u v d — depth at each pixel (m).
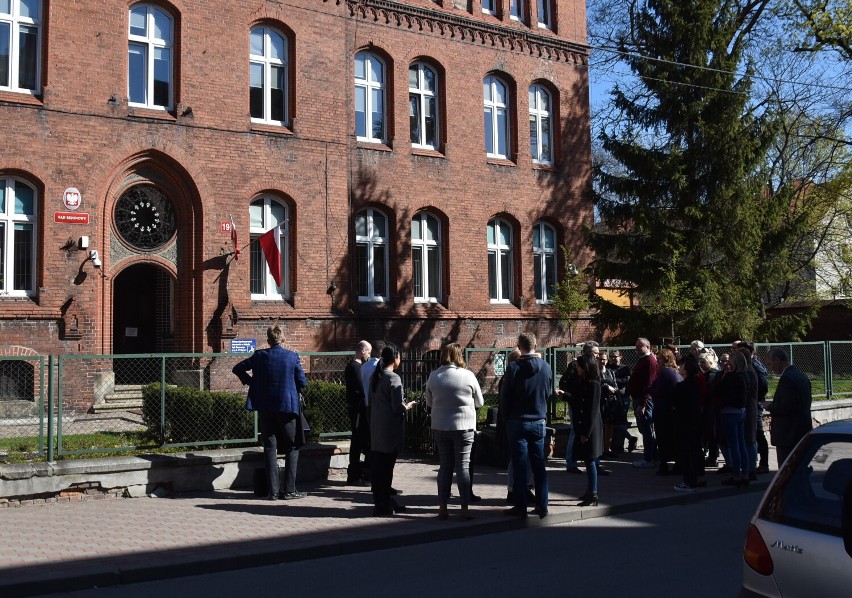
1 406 13.83
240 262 19.27
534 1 24.97
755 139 22.03
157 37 18.86
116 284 19.80
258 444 11.84
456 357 9.69
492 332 23.36
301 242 20.25
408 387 15.50
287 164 20.17
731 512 10.48
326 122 20.86
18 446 10.73
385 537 8.59
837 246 33.47
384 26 22.05
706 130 21.59
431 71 23.19
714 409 12.31
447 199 22.84
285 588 7.06
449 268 22.73
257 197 20.02
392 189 21.91
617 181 22.75
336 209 20.86
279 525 9.08
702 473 12.08
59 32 17.38
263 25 20.33
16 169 16.81
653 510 10.62
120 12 18.16
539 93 25.23
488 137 24.25
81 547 8.00
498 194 23.81
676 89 22.05
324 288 20.50
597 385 10.34
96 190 17.61
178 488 10.80
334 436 12.86
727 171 21.69
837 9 25.52
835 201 31.56
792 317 22.59
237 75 19.56
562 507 10.17
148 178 18.48
